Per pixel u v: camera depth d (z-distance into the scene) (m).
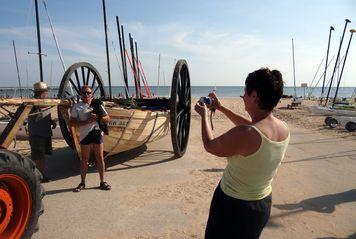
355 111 20.27
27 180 4.11
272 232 5.07
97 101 6.56
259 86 2.40
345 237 5.01
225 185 2.52
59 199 6.02
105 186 6.55
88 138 6.41
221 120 17.97
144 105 10.70
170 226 5.07
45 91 7.09
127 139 8.20
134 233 4.83
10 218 4.10
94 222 5.14
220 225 2.53
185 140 9.65
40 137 7.02
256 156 2.33
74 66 8.55
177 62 8.78
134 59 17.11
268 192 2.54
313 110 22.84
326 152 10.91
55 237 4.65
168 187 6.78
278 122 2.49
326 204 6.26
